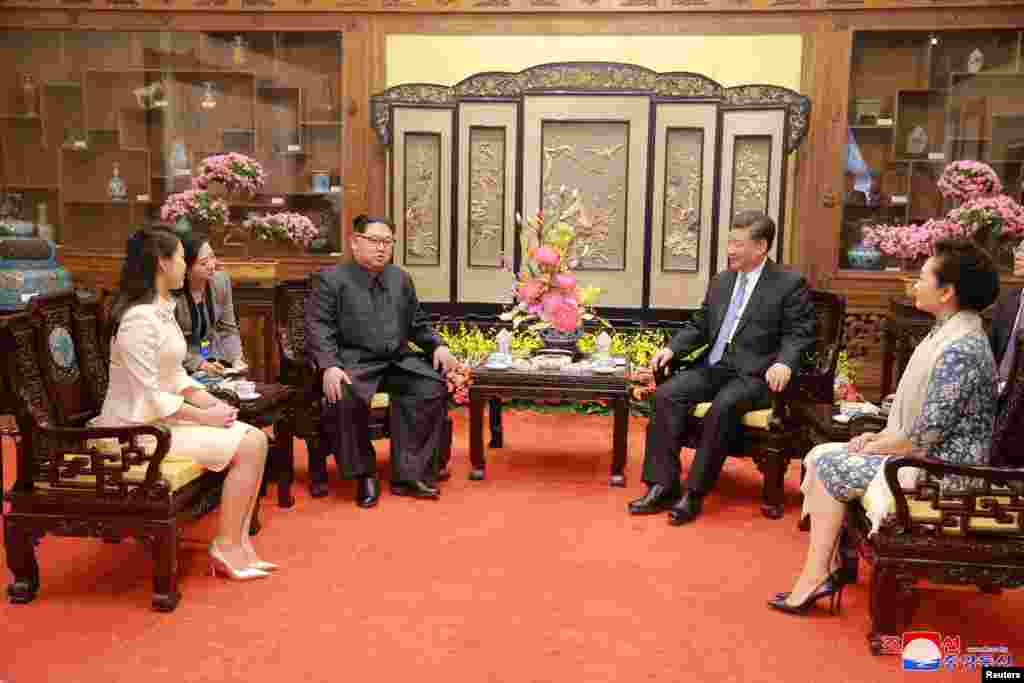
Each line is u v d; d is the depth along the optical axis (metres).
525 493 4.51
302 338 4.86
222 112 7.10
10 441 5.13
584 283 6.64
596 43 6.66
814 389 4.45
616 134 6.47
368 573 3.46
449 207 6.65
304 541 3.80
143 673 2.65
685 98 6.36
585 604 3.20
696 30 6.55
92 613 3.07
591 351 5.96
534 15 6.66
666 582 3.42
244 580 3.37
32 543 3.13
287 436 4.21
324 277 4.55
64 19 6.98
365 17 6.75
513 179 6.58
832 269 6.57
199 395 3.44
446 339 6.57
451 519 4.10
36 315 3.19
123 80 7.13
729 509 4.36
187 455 3.30
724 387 4.30
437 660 2.76
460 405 6.37
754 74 6.55
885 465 2.81
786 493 4.64
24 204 7.46
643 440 5.59
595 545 3.81
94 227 7.41
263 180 6.78
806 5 6.39
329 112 6.95
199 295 4.21
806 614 3.16
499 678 2.65
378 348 4.52
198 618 3.04
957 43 6.38
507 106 6.51
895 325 5.96
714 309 4.66
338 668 2.70
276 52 6.94
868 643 2.92
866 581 3.52
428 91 6.57
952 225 5.51
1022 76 6.33
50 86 7.21
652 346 6.36
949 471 2.80
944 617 3.17
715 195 6.42
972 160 6.44
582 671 2.71
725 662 2.78
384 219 4.56
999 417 3.38
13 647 2.81
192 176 7.20
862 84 6.53
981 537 2.85
